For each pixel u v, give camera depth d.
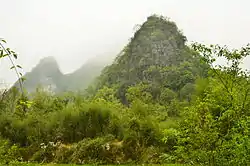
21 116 26.62
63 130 25.47
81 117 25.83
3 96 8.22
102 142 23.02
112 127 25.08
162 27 121.56
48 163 22.56
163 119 30.62
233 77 8.23
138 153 22.31
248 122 7.46
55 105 31.88
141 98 52.56
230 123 8.08
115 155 22.50
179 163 11.71
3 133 26.17
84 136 25.38
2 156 11.55
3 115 26.23
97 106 26.23
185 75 80.38
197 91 13.96
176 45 114.62
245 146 7.00
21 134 26.27
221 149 7.82
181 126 9.22
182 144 9.30
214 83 8.91
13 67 3.86
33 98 29.52
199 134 8.19
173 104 40.59
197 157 8.26
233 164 7.48
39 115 27.56
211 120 8.31
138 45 116.56
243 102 7.88
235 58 8.23
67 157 23.05
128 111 26.80
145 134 23.17
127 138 23.12
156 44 112.06
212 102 8.55
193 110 8.80
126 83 97.56
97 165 21.44
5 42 3.77
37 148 24.67
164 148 21.09
